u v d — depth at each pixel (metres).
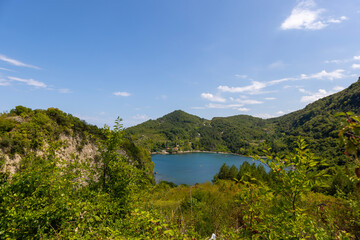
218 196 9.28
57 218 3.43
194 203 7.64
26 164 4.12
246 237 2.13
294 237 1.76
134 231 2.70
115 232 2.54
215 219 5.76
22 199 3.40
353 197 3.34
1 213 3.09
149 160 60.22
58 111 22.00
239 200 2.37
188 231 2.79
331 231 2.31
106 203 4.05
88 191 4.22
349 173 1.51
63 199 3.48
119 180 5.12
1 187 3.36
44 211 3.17
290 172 1.79
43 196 3.64
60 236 2.91
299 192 1.80
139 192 5.41
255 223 2.14
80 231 2.92
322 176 1.68
